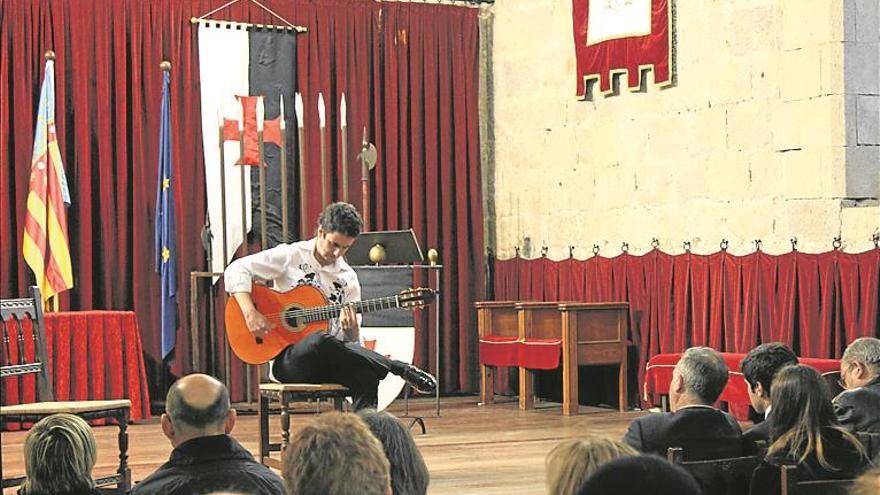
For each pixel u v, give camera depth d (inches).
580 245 466.9
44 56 423.8
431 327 486.0
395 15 485.4
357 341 274.2
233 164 454.3
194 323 434.3
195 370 433.1
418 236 488.7
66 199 415.5
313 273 281.1
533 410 437.7
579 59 459.5
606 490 78.0
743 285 392.2
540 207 485.4
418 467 134.7
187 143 448.8
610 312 426.9
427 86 490.0
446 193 492.7
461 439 363.3
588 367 452.1
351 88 477.4
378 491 98.4
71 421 160.1
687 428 179.5
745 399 358.3
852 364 212.4
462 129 495.5
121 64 438.6
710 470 165.3
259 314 272.7
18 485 256.8
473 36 498.3
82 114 431.8
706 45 413.7
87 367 391.9
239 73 458.0
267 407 275.0
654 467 78.8
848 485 156.8
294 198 468.8
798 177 380.2
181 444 155.5
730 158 404.2
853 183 369.1
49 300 415.5
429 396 487.8
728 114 405.1
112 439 369.1
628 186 445.1
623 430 378.3
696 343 408.2
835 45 369.7
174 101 446.0
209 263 445.7
